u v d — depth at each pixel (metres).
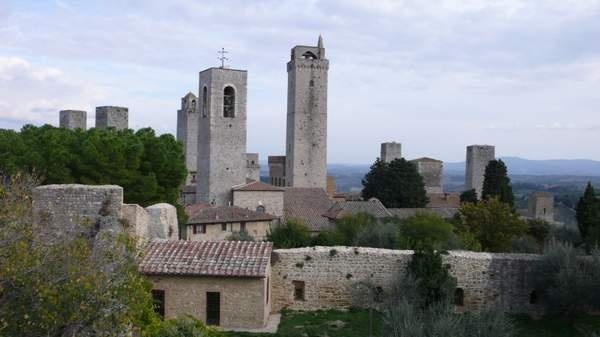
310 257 30.44
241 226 66.19
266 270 26.09
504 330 20.12
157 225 28.69
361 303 30.25
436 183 123.88
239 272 25.17
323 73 111.00
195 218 62.84
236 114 85.81
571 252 30.11
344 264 30.52
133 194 40.66
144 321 17.02
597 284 28.17
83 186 23.95
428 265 28.69
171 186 46.25
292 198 79.81
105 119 80.94
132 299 14.95
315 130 111.00
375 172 95.12
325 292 30.45
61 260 14.10
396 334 19.41
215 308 25.50
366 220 53.50
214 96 84.38
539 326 28.70
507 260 30.83
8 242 13.93
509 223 55.25
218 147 84.81
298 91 109.94
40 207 23.61
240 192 76.88
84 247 15.30
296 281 30.42
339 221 58.12
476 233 55.06
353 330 26.33
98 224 23.70
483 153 121.88
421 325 19.20
